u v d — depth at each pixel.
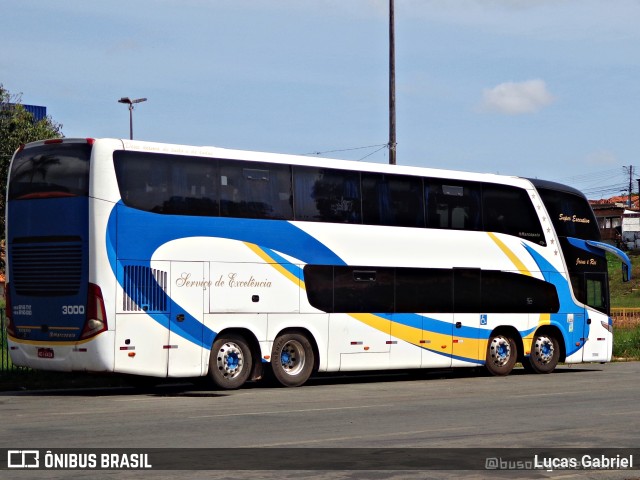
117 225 19.98
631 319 49.00
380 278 24.22
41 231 20.52
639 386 23.36
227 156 21.78
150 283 20.38
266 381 23.45
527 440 13.83
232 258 21.69
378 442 13.48
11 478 10.65
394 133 34.25
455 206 25.92
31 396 20.59
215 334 21.38
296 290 22.75
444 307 25.48
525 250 27.34
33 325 20.59
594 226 29.30
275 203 22.52
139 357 20.19
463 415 16.84
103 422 15.55
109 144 20.08
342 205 23.70
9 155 41.59
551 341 27.97
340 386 23.47
